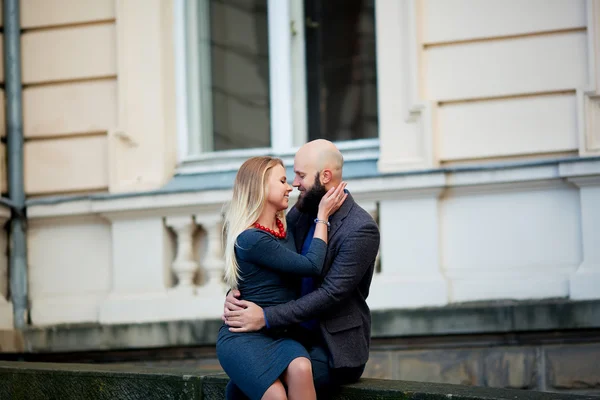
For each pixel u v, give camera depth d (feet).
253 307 20.47
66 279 34.22
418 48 31.04
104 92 34.45
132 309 32.68
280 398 19.76
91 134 34.53
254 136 34.60
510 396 19.79
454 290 29.99
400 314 30.09
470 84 30.76
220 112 34.94
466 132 30.76
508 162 30.22
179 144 34.55
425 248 30.45
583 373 28.94
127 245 33.19
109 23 34.55
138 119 33.88
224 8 35.12
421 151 30.89
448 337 30.09
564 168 29.17
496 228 30.14
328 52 33.94
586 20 29.71
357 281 20.56
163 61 34.01
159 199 32.53
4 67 34.96
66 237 34.35
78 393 25.89
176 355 32.68
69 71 34.73
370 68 33.40
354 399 21.08
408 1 31.12
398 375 30.45
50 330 33.63
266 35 34.65
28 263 34.63
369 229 20.70
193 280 32.83
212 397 23.80
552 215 29.76
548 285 29.30
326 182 21.17
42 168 34.81
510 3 30.45
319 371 20.68
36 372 26.66
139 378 24.99
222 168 34.06
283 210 21.43
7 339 33.53
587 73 29.76
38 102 34.99
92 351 33.58
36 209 34.19
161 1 34.06
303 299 20.33
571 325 28.68
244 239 20.58
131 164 33.86
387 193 30.78
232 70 34.91
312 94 34.01
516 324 29.09
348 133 33.55
